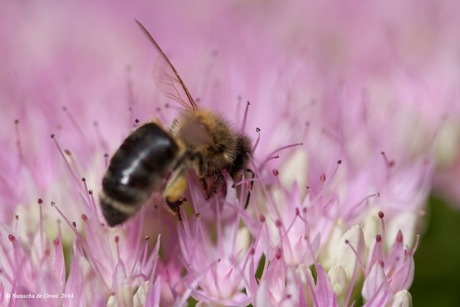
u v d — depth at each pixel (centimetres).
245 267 12
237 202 12
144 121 12
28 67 16
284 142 13
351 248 12
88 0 18
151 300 12
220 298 12
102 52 17
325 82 15
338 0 18
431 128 15
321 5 18
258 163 13
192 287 12
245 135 12
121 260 12
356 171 13
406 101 15
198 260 12
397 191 13
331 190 12
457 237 14
